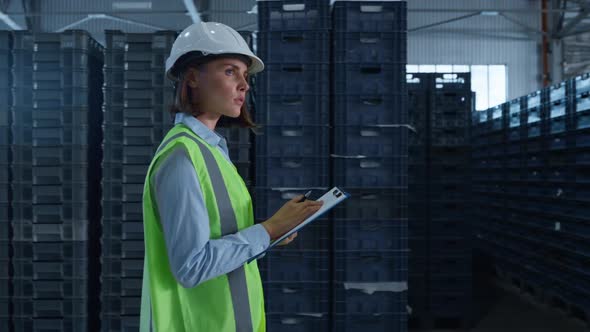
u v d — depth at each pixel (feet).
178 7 38.42
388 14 12.69
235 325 4.15
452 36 40.55
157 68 13.01
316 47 12.65
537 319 18.16
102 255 13.21
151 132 13.05
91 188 13.70
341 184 12.67
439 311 17.26
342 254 12.67
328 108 12.75
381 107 12.74
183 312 4.05
